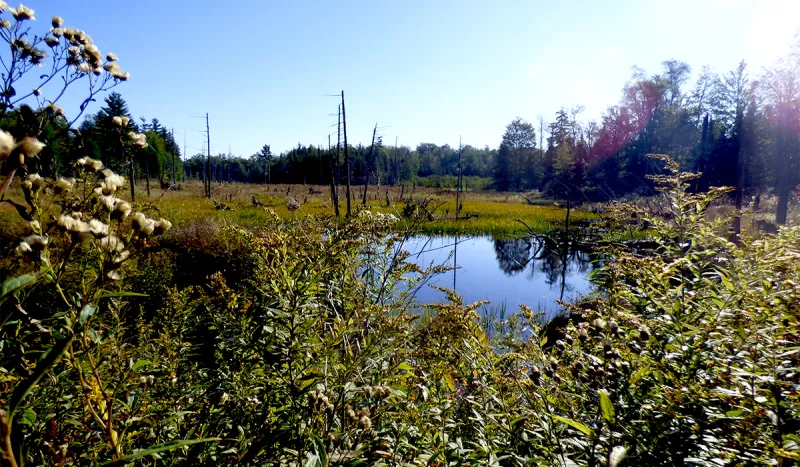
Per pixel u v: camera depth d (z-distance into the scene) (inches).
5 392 48.0
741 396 55.4
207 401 76.4
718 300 75.2
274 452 64.5
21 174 38.4
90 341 45.4
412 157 2871.6
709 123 1508.4
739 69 1273.4
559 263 621.3
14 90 61.9
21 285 26.1
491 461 68.1
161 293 218.4
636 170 1517.0
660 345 68.2
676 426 59.0
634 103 1631.4
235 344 82.4
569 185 1555.1
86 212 42.3
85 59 74.7
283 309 73.0
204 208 856.3
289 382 67.3
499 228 932.0
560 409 72.6
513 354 93.2
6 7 68.9
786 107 872.3
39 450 48.9
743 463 51.6
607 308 88.4
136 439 56.1
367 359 77.7
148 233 39.9
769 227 496.7
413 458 71.9
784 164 917.8
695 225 95.7
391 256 113.6
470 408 93.0
